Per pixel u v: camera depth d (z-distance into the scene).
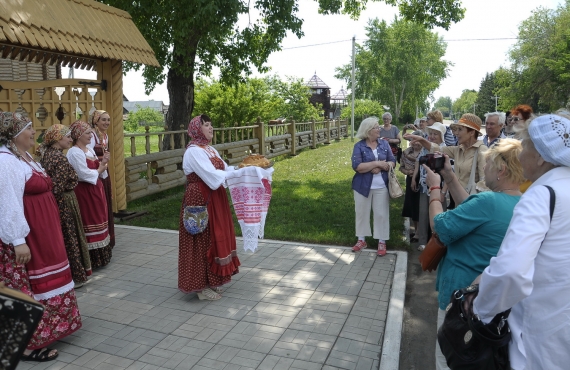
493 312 1.82
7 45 5.65
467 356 2.04
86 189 5.13
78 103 6.73
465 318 2.07
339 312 4.29
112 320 4.15
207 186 4.36
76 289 4.86
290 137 18.05
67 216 4.54
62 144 4.51
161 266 5.56
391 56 57.38
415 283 5.22
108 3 10.88
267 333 3.90
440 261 2.77
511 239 1.76
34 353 3.47
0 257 3.35
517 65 42.88
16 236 3.25
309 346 3.68
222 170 4.49
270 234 6.79
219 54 13.49
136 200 9.74
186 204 4.36
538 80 41.41
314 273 5.28
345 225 7.40
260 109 18.56
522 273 1.69
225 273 4.46
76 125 4.97
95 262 5.31
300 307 4.39
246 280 5.08
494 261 1.78
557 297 1.78
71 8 6.32
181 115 12.57
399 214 8.35
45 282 3.52
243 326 4.02
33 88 6.11
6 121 3.30
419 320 4.35
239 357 3.52
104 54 6.44
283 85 32.00
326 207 8.73
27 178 3.42
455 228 2.41
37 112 6.21
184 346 3.69
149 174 9.55
